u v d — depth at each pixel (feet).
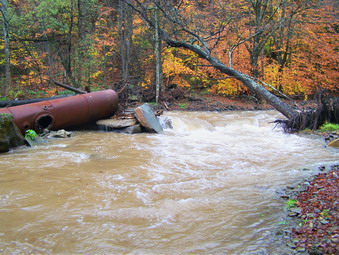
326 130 37.99
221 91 74.38
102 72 76.54
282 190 18.61
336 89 74.18
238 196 17.67
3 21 58.90
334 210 14.37
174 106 62.95
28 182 19.86
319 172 22.02
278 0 68.03
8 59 58.70
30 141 32.22
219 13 64.08
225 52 69.36
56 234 13.25
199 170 22.97
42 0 61.62
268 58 78.79
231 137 37.32
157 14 58.23
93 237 13.00
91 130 41.88
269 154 28.07
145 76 69.67
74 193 17.98
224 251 11.87
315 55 73.31
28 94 59.21
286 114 42.06
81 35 70.64
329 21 67.72
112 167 23.45
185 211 15.61
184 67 67.77
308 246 11.75
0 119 28.96
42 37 70.74
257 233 13.26
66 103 38.27
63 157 26.32
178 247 12.23
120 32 70.49
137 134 38.52
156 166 23.89
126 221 14.48
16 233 13.33
